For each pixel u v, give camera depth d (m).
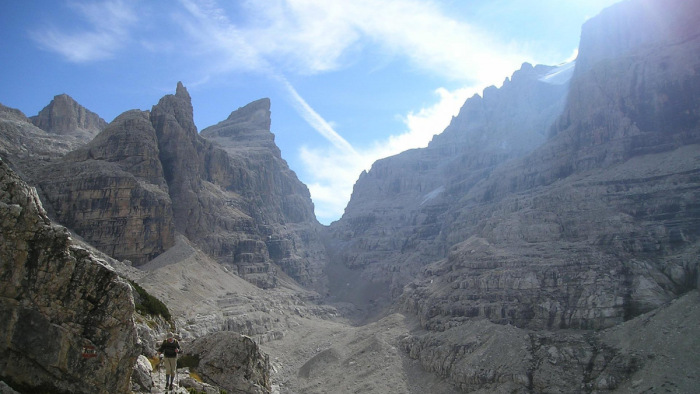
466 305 150.00
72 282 35.12
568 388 106.44
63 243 35.31
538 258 151.25
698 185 151.00
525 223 171.38
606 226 153.25
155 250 186.25
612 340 115.25
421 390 126.44
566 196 171.25
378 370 140.62
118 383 35.91
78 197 176.12
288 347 174.62
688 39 192.50
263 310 190.50
